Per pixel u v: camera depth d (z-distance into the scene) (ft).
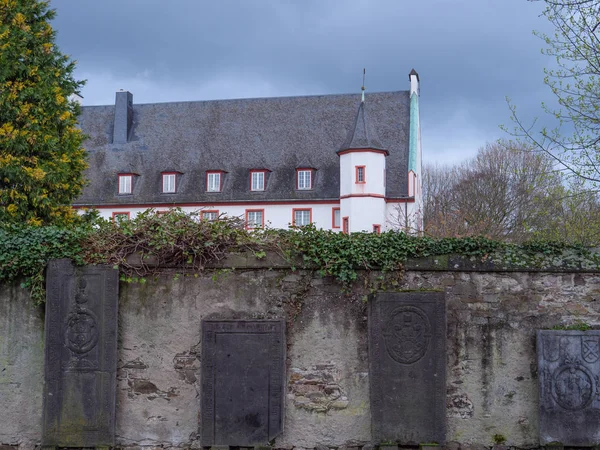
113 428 24.62
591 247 24.63
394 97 133.08
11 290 25.50
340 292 24.89
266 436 24.36
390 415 24.04
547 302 24.52
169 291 25.31
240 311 25.11
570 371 23.81
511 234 98.58
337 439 24.58
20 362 25.39
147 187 128.67
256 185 125.49
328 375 24.77
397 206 118.62
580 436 23.66
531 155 103.45
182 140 134.00
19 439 25.23
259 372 24.50
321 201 120.57
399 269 24.79
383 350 24.16
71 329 24.80
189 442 24.95
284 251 24.88
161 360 25.18
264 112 135.44
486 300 24.64
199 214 26.61
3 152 47.16
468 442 24.38
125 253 25.20
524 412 24.35
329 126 131.23
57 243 25.00
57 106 50.24
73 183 53.52
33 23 51.31
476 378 24.50
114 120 137.28
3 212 46.60
